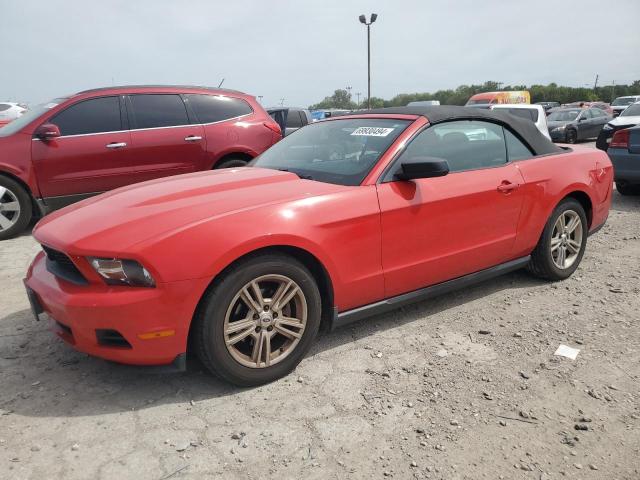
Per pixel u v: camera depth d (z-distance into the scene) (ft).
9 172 19.92
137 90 22.22
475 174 11.98
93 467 7.34
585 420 8.26
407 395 9.04
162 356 8.49
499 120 13.00
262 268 8.91
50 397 9.09
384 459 7.48
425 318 12.17
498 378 9.53
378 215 10.23
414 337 11.21
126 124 21.70
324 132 12.85
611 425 8.16
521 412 8.48
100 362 10.28
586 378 9.48
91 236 8.48
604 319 11.93
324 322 10.48
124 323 8.20
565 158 14.12
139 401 8.96
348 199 10.00
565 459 7.44
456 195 11.40
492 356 10.34
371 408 8.67
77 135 20.89
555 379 9.46
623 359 10.12
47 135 20.08
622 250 17.28
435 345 10.84
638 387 9.18
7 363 10.27
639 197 26.61
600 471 7.21
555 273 14.08
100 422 8.37
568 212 14.06
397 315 12.35
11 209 20.35
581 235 14.56
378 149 11.00
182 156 22.68
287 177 10.96
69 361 10.34
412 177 10.38
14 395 9.14
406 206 10.61
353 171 10.79
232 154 24.04
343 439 7.91
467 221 11.71
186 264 8.27
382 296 10.83
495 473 7.19
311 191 9.96
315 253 9.47
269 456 7.55
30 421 8.40
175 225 8.56
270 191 9.93
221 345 8.74
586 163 14.62
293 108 49.52
